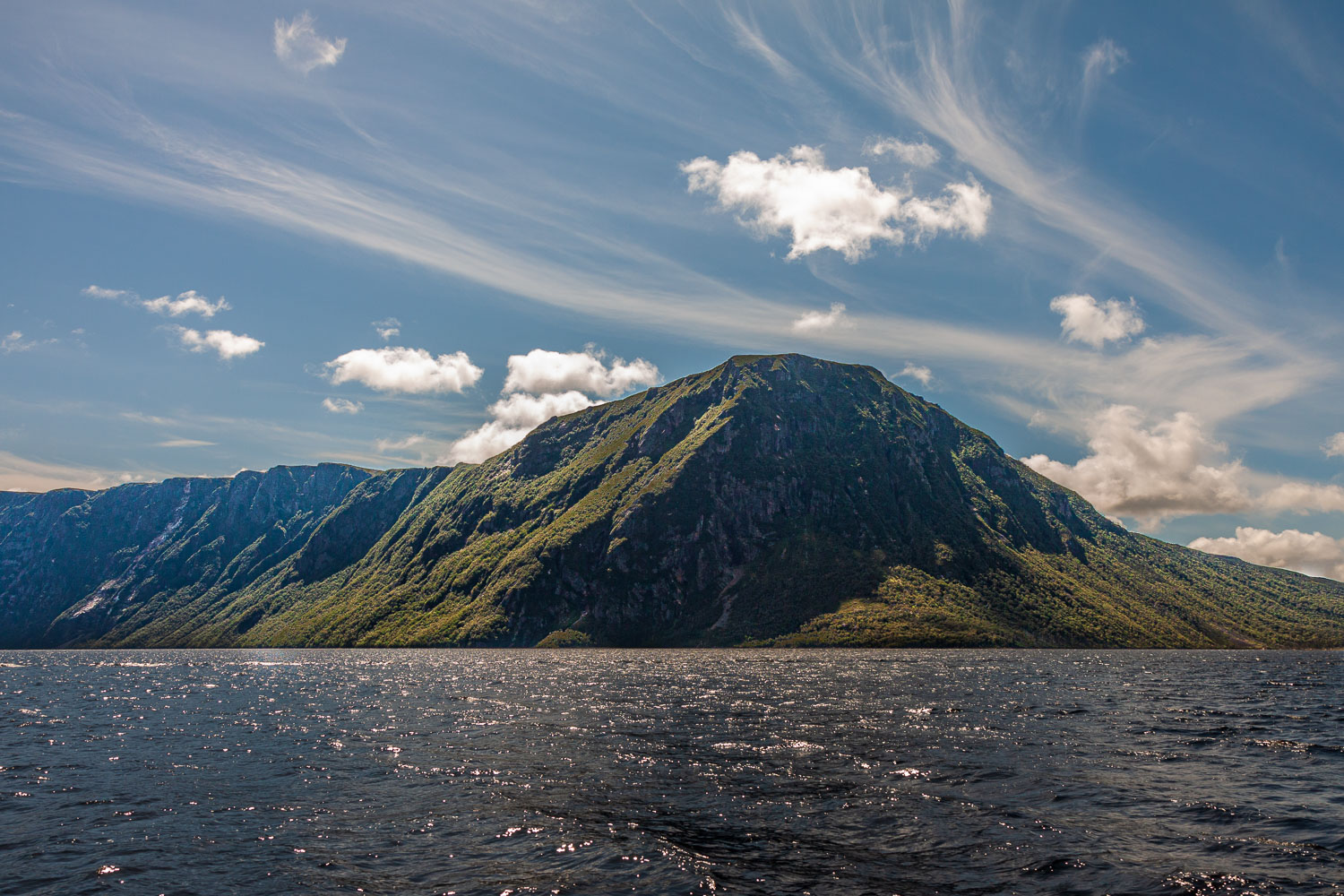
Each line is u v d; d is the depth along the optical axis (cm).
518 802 4056
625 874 2950
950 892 2767
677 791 4275
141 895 2789
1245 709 8375
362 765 5084
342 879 2936
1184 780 4494
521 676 14738
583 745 5812
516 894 2764
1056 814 3762
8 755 5559
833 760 5159
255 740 6206
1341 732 6506
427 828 3591
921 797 4116
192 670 19050
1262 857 3123
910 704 8812
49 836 3500
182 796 4250
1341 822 3622
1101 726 6856
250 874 3000
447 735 6438
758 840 3375
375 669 18438
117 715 8144
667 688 11425
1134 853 3170
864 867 3016
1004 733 6388
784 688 11325
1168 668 18525
